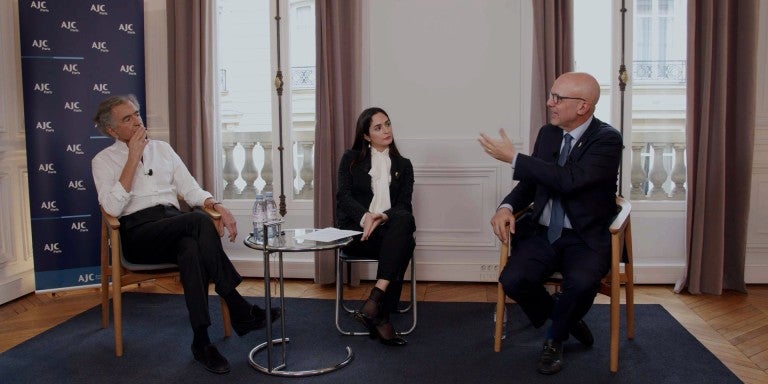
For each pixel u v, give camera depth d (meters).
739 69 3.34
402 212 2.79
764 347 2.62
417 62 3.63
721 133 3.33
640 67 3.62
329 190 3.60
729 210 3.46
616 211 2.56
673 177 3.68
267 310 2.35
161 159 2.93
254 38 3.83
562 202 2.51
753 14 3.27
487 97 3.60
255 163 3.94
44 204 3.40
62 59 3.41
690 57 3.34
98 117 2.74
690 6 3.31
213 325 2.98
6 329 2.95
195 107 3.66
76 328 2.94
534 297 2.52
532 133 3.43
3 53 3.43
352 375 2.34
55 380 2.32
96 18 3.48
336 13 3.51
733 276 3.47
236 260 3.88
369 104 3.69
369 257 2.80
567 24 3.41
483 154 3.63
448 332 2.83
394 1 3.62
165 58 3.78
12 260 3.48
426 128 3.66
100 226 3.54
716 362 2.43
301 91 3.83
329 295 3.50
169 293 3.57
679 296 3.40
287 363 2.46
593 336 2.75
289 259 3.86
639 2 3.57
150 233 2.61
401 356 2.54
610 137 2.44
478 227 3.68
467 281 3.72
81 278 3.52
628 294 2.66
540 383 2.25
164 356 2.57
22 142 3.58
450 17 3.59
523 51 3.54
